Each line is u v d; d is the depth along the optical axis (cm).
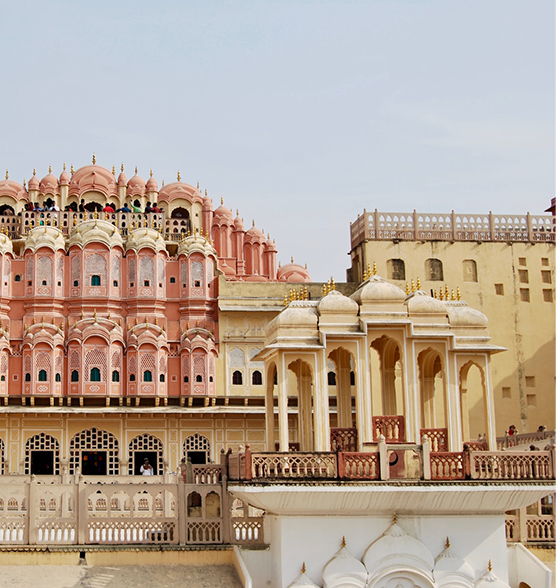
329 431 2092
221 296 4078
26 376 3834
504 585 1972
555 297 4078
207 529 2136
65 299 3984
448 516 2002
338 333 2120
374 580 1923
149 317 4016
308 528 1952
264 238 5141
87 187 4547
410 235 4028
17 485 2136
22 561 2041
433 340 2169
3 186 4572
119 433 3878
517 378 3969
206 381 3956
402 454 1966
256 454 1919
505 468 1969
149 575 2034
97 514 2362
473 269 4044
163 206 4706
